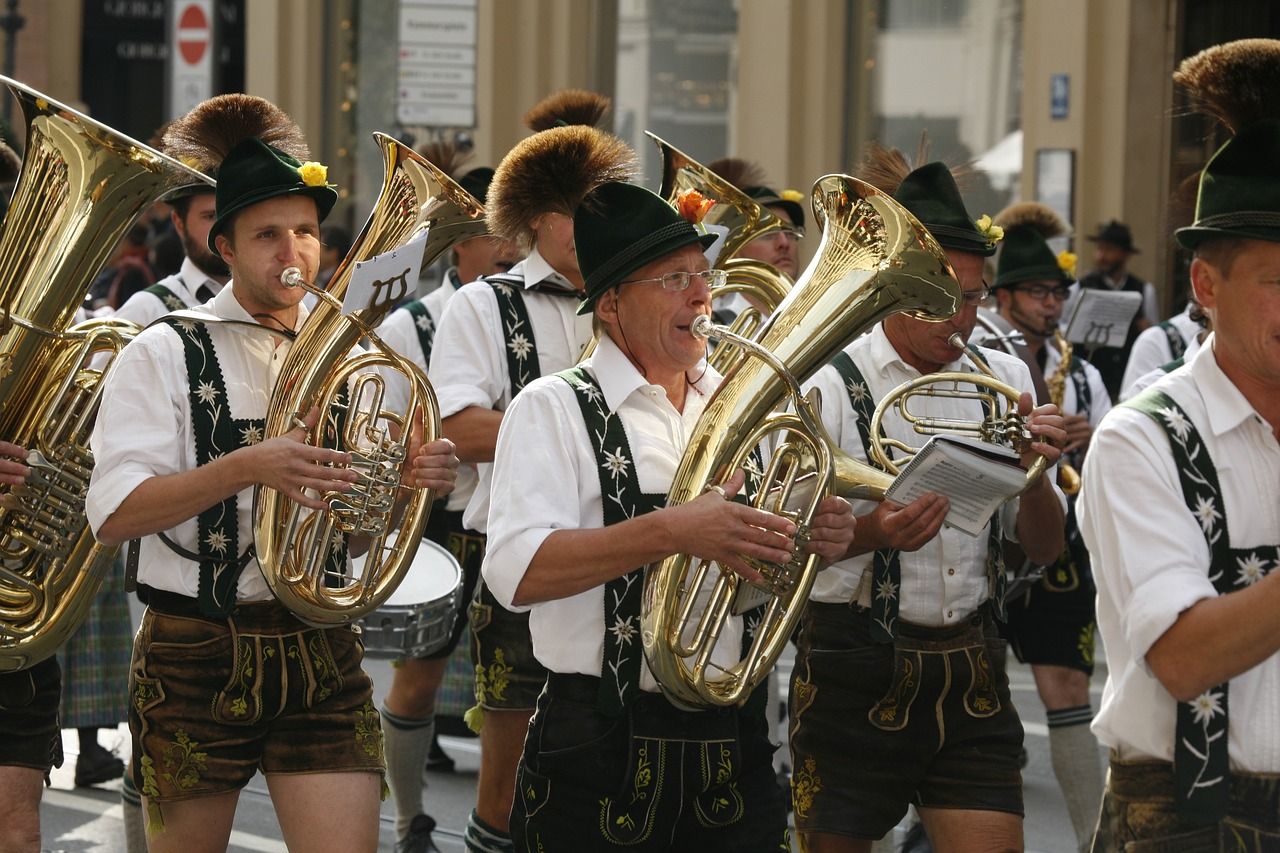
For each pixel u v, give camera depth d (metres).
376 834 5.02
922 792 5.25
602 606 4.37
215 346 4.99
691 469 4.26
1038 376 7.29
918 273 4.43
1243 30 14.86
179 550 4.89
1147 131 14.76
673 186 6.80
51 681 5.55
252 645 4.93
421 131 16.30
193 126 5.40
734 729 4.43
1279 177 3.67
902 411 5.09
